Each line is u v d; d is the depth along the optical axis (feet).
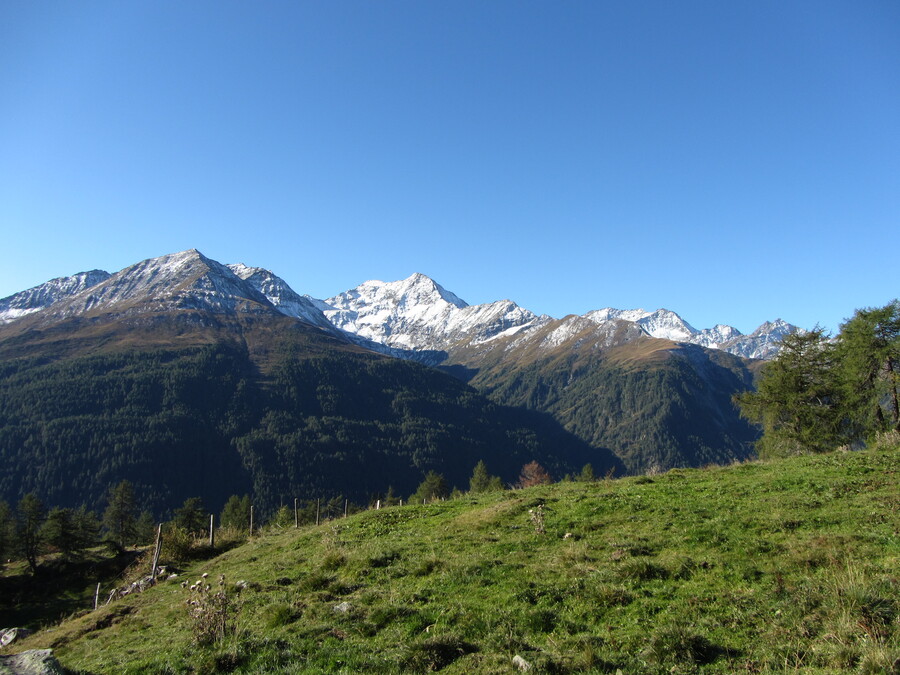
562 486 98.84
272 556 84.74
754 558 46.65
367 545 73.67
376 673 34.71
